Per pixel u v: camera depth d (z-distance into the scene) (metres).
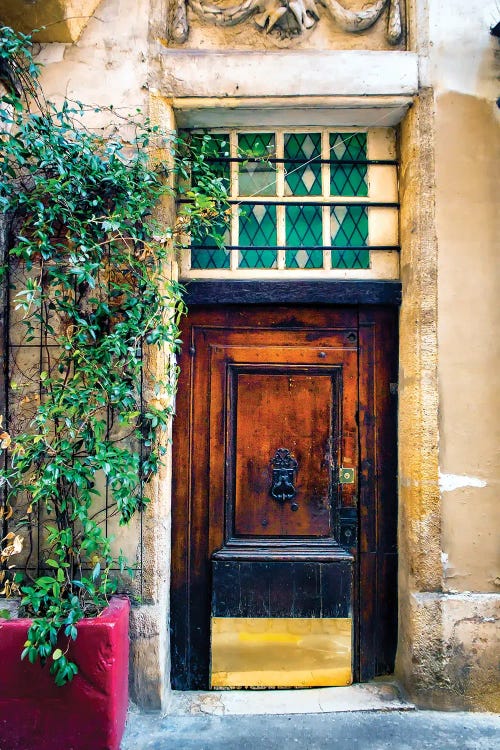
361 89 3.01
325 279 3.21
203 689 3.19
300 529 3.23
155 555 2.90
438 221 3.01
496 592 2.96
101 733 2.49
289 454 3.25
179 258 3.21
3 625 2.50
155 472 2.84
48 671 2.49
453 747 2.65
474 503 2.98
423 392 2.98
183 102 3.02
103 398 2.67
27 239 2.72
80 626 2.50
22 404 2.86
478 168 3.03
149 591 2.89
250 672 3.18
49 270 2.64
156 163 2.94
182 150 3.21
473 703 2.92
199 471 3.23
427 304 3.00
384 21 3.12
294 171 3.27
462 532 2.97
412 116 3.06
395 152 3.26
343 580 3.21
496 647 2.93
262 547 3.22
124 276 2.88
